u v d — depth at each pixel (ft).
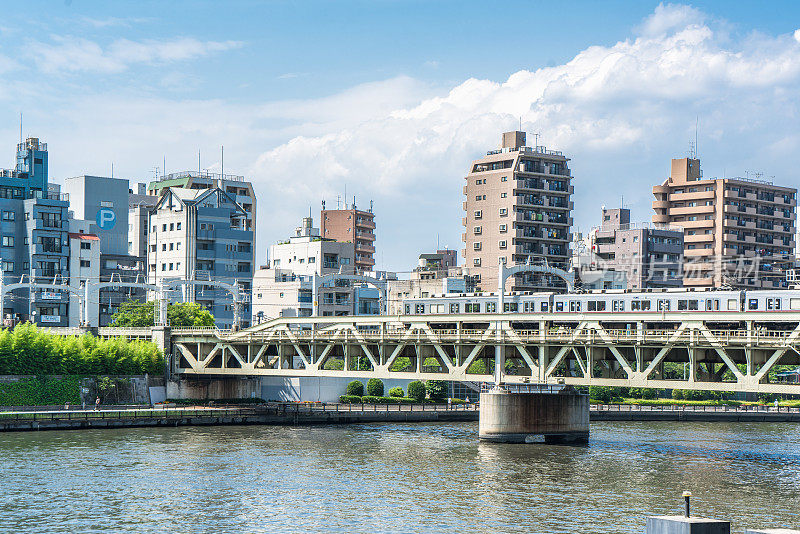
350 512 261.44
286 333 469.16
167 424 452.76
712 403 582.35
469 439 413.18
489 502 274.36
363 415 488.85
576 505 270.87
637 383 353.92
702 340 336.70
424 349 426.92
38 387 474.49
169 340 531.50
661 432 459.32
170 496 280.10
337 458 352.08
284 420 474.90
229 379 545.03
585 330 408.87
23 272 636.07
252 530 242.58
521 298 510.17
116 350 509.76
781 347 318.86
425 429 455.63
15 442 381.40
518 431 401.08
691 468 335.47
